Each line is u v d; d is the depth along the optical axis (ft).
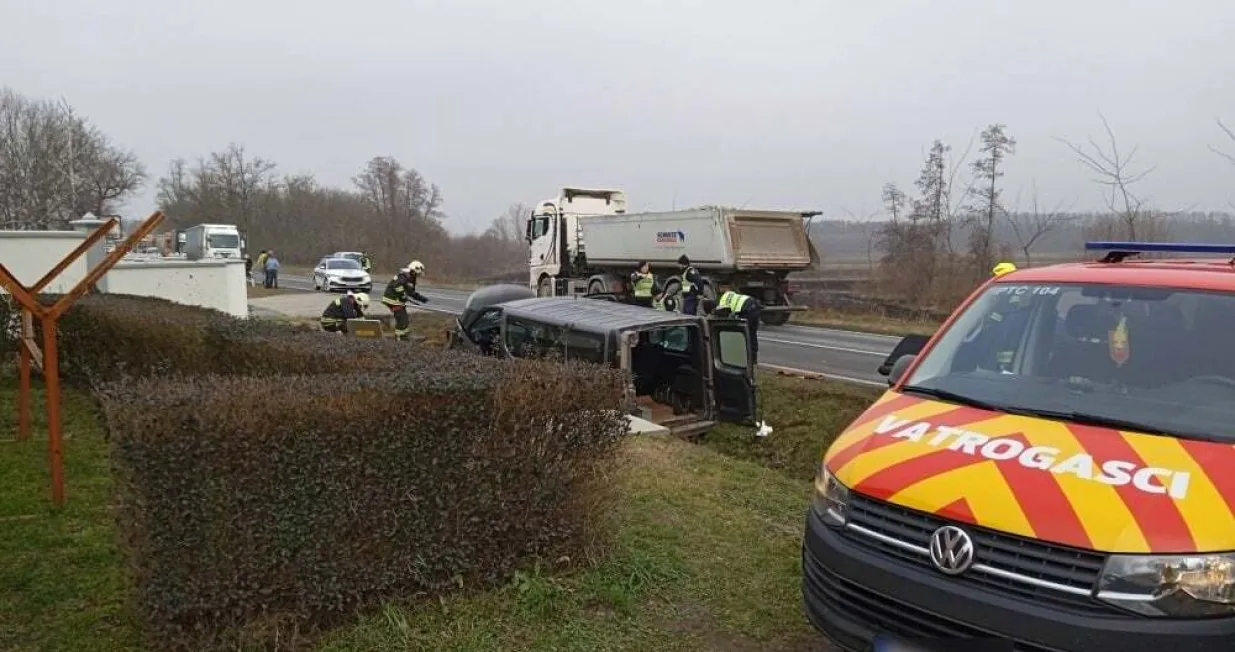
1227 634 8.00
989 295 14.11
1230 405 10.40
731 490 20.29
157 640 10.69
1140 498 8.74
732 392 29.91
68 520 17.19
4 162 167.94
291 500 11.45
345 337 21.31
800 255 72.18
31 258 45.62
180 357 25.55
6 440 23.88
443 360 16.26
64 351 33.27
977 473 9.66
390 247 243.81
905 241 87.71
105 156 183.01
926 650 9.41
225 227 147.43
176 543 10.66
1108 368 11.71
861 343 59.21
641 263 71.56
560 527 14.23
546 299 33.53
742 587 14.48
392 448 12.27
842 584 10.41
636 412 27.94
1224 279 12.19
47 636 12.21
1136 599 8.23
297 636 11.44
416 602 12.73
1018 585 8.81
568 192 89.71
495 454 13.34
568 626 12.75
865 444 11.18
